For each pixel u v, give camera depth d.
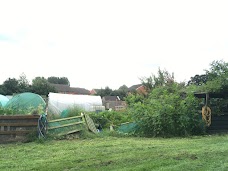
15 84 58.78
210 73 17.94
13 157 8.95
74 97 30.12
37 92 59.00
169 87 20.02
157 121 15.16
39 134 13.02
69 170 6.83
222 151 8.82
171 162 7.34
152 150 9.57
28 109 15.74
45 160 8.23
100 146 10.98
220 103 17.80
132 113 16.27
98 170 6.73
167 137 14.74
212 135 15.30
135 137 14.79
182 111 15.54
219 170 6.39
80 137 14.01
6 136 12.73
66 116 19.41
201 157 7.90
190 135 15.37
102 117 19.72
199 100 17.91
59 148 10.62
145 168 6.75
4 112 14.49
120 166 7.09
